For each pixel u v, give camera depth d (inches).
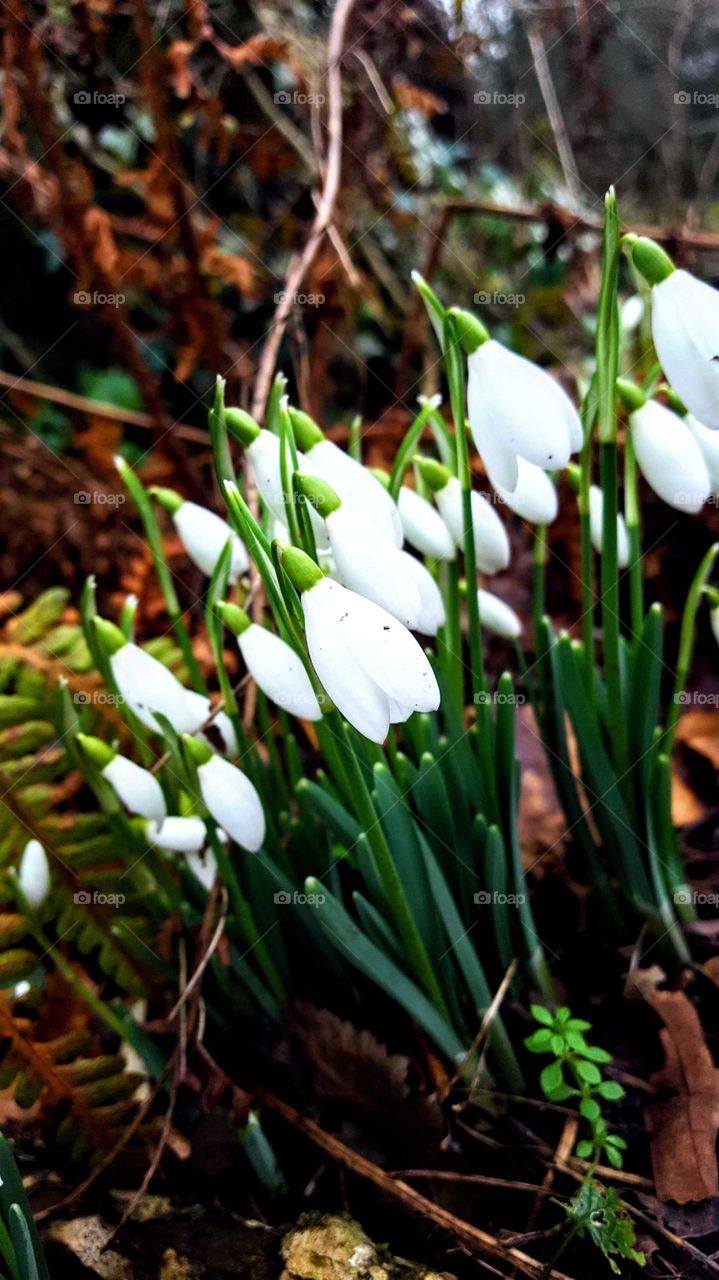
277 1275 9.4
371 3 14.9
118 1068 10.0
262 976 10.6
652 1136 9.8
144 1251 9.6
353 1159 9.9
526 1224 9.6
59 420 18.9
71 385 19.9
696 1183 9.5
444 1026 9.9
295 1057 10.4
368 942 9.3
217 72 16.3
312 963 10.8
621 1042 10.4
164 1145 9.7
